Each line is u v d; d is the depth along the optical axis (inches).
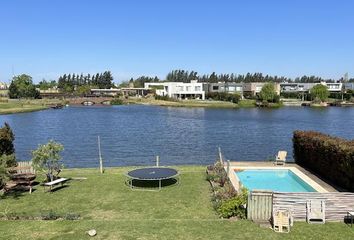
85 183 877.8
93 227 568.7
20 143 1951.3
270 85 6058.1
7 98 6496.1
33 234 540.1
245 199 633.0
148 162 1374.3
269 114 4143.7
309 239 524.1
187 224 583.2
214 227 569.6
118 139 2060.8
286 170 1037.2
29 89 6604.3
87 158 1460.4
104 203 718.5
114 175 968.9
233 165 1081.4
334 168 863.7
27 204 714.8
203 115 3971.5
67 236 530.9
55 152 870.4
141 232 547.2
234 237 529.0
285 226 552.7
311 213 596.1
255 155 1572.3
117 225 577.6
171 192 796.0
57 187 839.1
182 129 2588.6
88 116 3794.3
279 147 1801.2
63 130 2522.1
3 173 783.1
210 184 862.5
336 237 531.5
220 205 653.3
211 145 1854.1
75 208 687.7
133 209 679.7
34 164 854.5
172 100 6496.1
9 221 598.9
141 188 829.8
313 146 986.1
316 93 6397.6
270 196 599.5
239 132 2418.8
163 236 532.1
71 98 6820.9
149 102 6338.6
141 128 2655.0
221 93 6756.9
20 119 3395.7
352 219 585.3
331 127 2805.1
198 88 7076.8
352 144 800.3
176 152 1635.1
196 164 1332.4
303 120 3373.5
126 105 6146.7
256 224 583.2
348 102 6215.6
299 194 610.2
